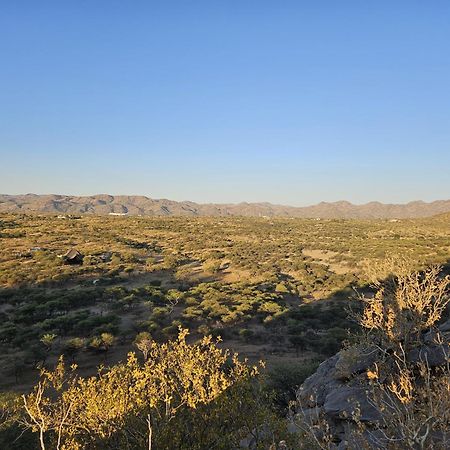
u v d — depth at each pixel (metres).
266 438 7.00
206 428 6.98
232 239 109.94
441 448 4.86
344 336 30.12
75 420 7.07
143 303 43.97
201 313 39.56
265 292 51.59
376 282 11.96
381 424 7.69
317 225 152.75
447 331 10.67
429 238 92.50
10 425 12.45
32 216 142.88
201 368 7.45
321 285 55.25
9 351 29.39
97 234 101.94
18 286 51.28
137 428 6.89
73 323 35.34
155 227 127.31
